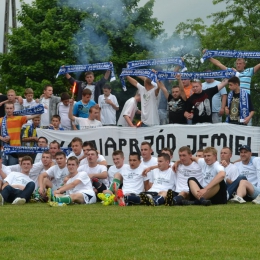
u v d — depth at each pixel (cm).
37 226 1108
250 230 1049
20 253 888
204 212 1273
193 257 856
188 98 1769
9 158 1784
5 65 4081
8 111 1831
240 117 1756
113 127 1823
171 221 1151
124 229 1069
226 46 3406
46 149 1783
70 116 1858
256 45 3291
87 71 1977
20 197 1551
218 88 1767
